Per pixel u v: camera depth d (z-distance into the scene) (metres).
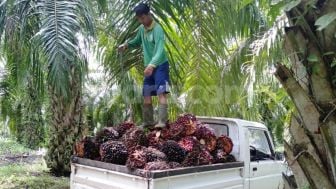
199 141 4.38
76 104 8.12
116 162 3.83
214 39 6.44
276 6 1.83
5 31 5.02
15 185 7.23
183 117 4.44
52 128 8.27
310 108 1.63
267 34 6.07
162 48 4.61
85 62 4.98
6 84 10.19
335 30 1.62
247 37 7.21
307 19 1.68
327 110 1.61
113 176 3.73
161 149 3.87
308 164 1.63
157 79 4.64
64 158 8.20
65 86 4.50
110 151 3.86
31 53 5.20
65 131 8.16
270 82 6.57
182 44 6.64
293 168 1.69
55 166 8.31
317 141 1.64
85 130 8.41
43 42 4.43
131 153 3.71
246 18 6.72
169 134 4.30
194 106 7.29
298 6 1.69
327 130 1.60
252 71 6.65
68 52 4.43
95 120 10.41
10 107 11.21
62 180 7.76
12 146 13.09
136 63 6.52
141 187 3.41
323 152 1.64
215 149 4.49
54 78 4.39
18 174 8.34
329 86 1.63
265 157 5.59
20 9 4.86
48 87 7.59
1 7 4.99
